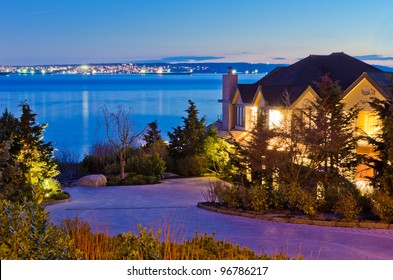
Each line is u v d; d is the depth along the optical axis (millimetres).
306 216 18609
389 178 18922
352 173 23859
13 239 7422
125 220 18734
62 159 39594
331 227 17141
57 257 7449
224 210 20250
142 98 158625
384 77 31578
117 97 164625
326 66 39656
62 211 21547
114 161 37438
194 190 29766
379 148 21766
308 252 13438
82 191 29719
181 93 192625
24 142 25031
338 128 23094
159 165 35000
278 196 19953
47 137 72812
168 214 20172
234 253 8930
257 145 23641
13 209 7719
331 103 23766
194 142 38219
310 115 24188
